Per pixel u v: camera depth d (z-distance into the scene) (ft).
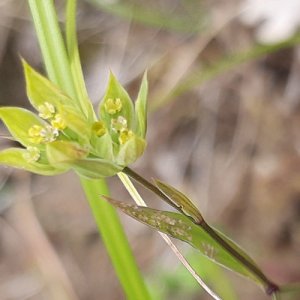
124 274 0.27
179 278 0.46
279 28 0.47
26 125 0.20
